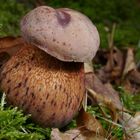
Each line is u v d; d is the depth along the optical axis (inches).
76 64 15.1
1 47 17.7
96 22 33.4
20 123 14.6
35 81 14.6
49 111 14.7
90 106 18.1
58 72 14.8
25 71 14.7
